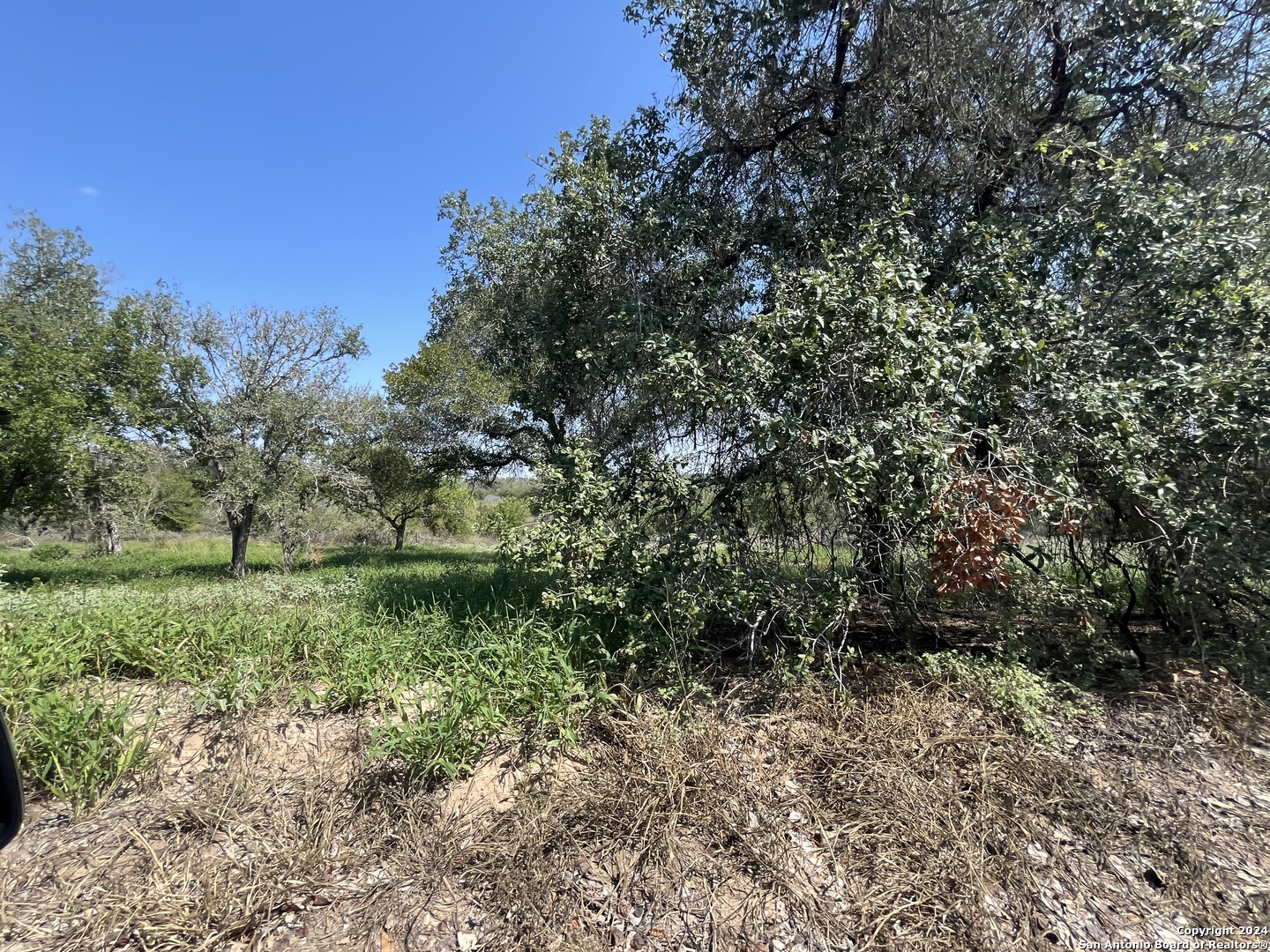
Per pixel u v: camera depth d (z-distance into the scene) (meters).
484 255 12.88
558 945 2.13
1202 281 3.96
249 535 13.29
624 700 3.62
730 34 5.08
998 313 4.04
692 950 2.14
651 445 5.60
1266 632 3.97
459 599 6.06
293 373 13.12
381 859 2.53
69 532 19.78
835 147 5.07
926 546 3.79
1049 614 4.47
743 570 4.45
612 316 5.03
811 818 2.77
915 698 3.61
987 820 2.66
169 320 12.65
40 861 2.46
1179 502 3.86
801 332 3.58
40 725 2.99
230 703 3.47
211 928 2.16
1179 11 3.97
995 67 4.56
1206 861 2.49
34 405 10.74
